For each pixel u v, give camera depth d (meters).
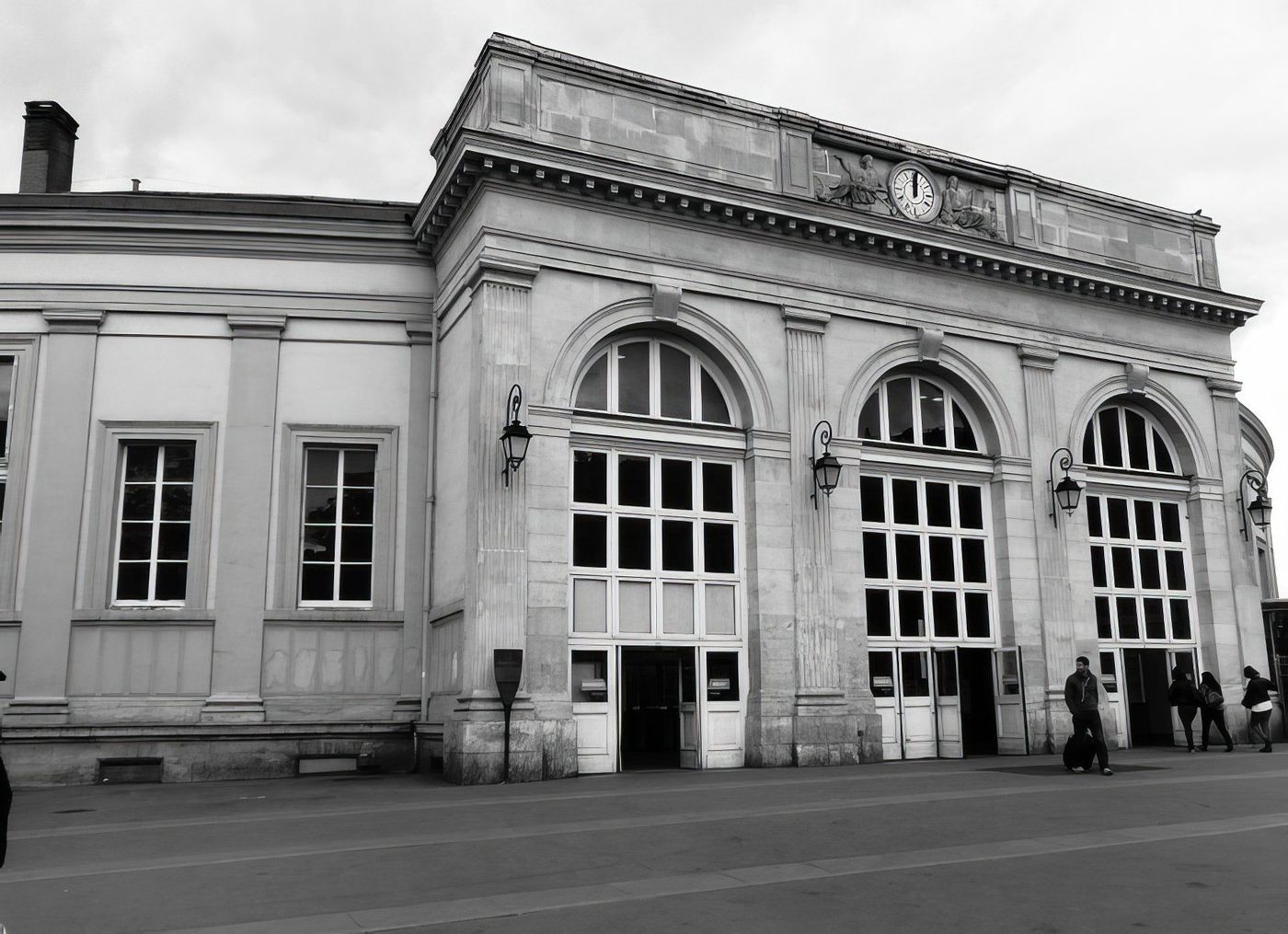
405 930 6.27
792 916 6.50
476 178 16.92
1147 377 22.83
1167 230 24.00
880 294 19.94
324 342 19.45
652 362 18.34
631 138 18.33
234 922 6.55
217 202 19.30
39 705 17.55
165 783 17.16
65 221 18.98
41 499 18.25
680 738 17.66
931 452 20.27
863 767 17.25
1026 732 19.66
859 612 18.59
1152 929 6.08
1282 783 13.69
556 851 8.88
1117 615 21.88
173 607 18.30
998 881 7.46
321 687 18.28
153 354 18.98
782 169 19.50
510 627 15.77
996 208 21.83
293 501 18.80
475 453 16.30
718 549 18.14
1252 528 23.66
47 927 6.49
